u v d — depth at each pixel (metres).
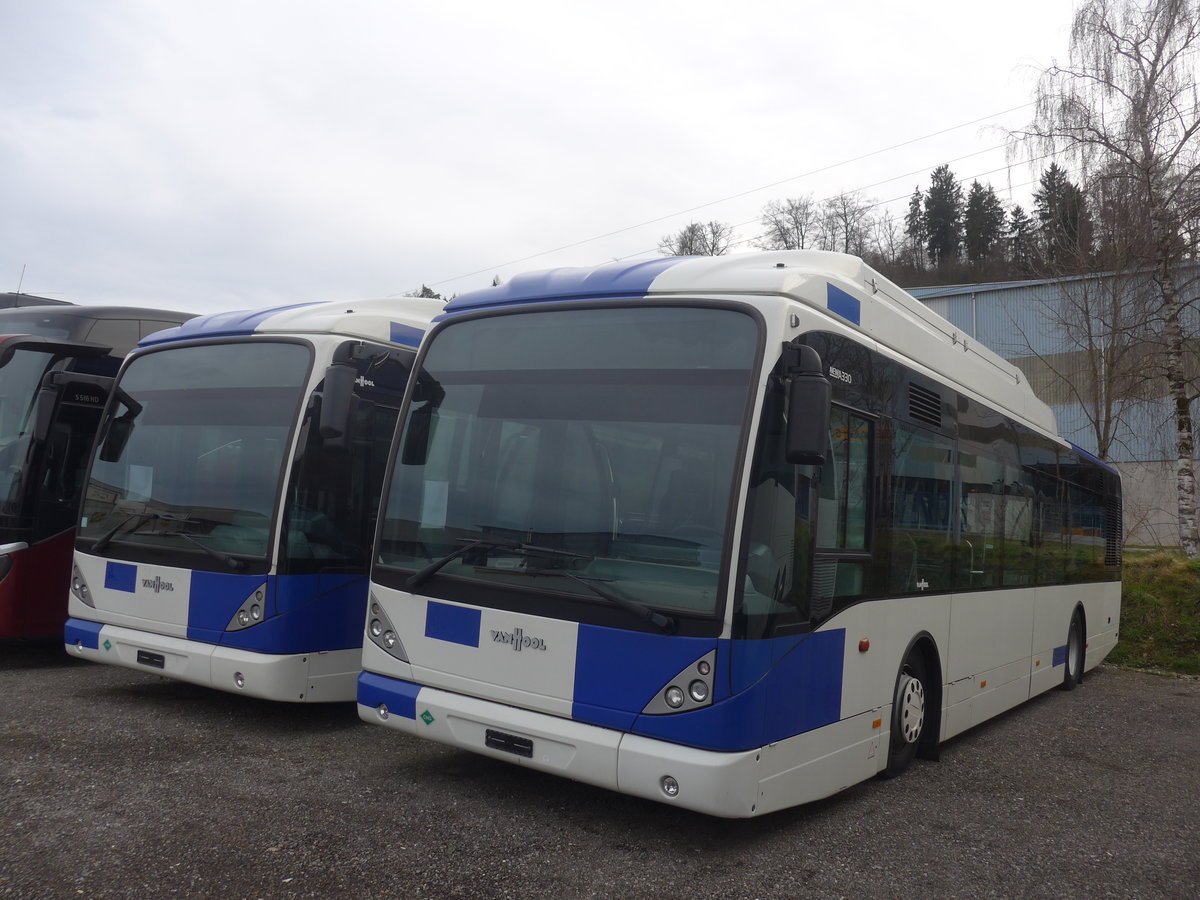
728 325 4.98
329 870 4.43
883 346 6.18
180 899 4.05
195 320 8.12
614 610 4.82
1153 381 22.48
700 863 4.78
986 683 7.89
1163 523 28.64
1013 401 9.00
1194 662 13.12
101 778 5.63
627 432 5.05
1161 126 20.12
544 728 4.93
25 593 8.75
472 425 5.61
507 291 5.83
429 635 5.48
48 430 8.36
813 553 5.08
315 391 6.98
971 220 65.62
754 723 4.59
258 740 6.72
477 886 4.34
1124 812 6.10
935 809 5.92
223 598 6.86
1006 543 8.45
